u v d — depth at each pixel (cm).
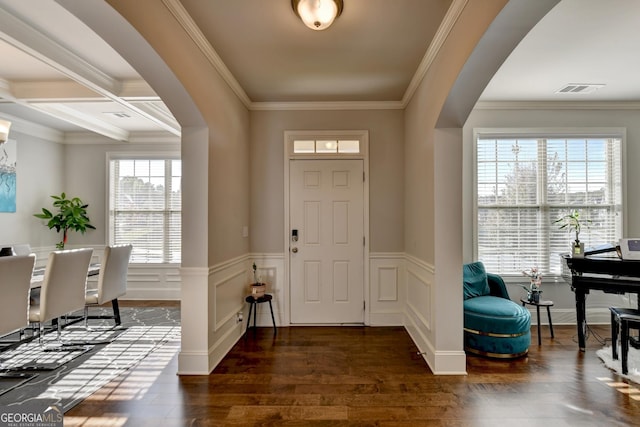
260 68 310
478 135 402
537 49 278
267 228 402
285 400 236
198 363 274
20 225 468
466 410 223
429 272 296
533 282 353
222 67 298
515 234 405
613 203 403
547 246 404
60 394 243
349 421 212
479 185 407
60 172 528
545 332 373
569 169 406
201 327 276
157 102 364
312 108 398
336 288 403
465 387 253
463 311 293
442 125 277
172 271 532
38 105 374
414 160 350
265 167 402
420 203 327
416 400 235
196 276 276
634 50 279
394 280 400
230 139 332
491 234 406
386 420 213
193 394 243
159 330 382
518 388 251
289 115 401
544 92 371
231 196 335
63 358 304
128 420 212
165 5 210
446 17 230
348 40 263
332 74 323
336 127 399
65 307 314
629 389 249
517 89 363
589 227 403
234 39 261
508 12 164
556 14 229
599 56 290
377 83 344
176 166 537
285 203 402
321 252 403
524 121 403
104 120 462
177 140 532
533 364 292
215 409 225
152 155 533
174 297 529
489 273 385
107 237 532
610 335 364
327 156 400
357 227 402
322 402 233
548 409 224
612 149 404
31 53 249
